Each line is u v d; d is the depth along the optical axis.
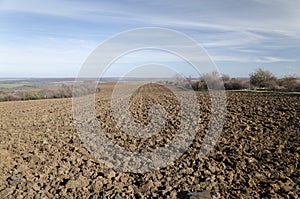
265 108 12.82
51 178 6.24
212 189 5.42
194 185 5.66
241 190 5.32
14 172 6.56
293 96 16.28
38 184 5.99
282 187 5.32
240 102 15.22
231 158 6.91
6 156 7.67
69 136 9.88
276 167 6.25
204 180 5.85
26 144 8.94
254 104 14.16
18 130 11.27
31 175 6.37
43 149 8.35
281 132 8.71
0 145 8.85
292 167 6.17
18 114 16.16
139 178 6.25
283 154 6.92
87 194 5.53
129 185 5.89
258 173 5.96
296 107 12.33
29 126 12.08
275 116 10.92
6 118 14.72
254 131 9.09
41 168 6.80
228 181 5.72
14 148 8.52
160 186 5.78
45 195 5.50
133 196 5.41
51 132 10.63
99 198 5.37
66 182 5.99
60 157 7.58
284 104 13.38
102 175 6.43
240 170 6.23
